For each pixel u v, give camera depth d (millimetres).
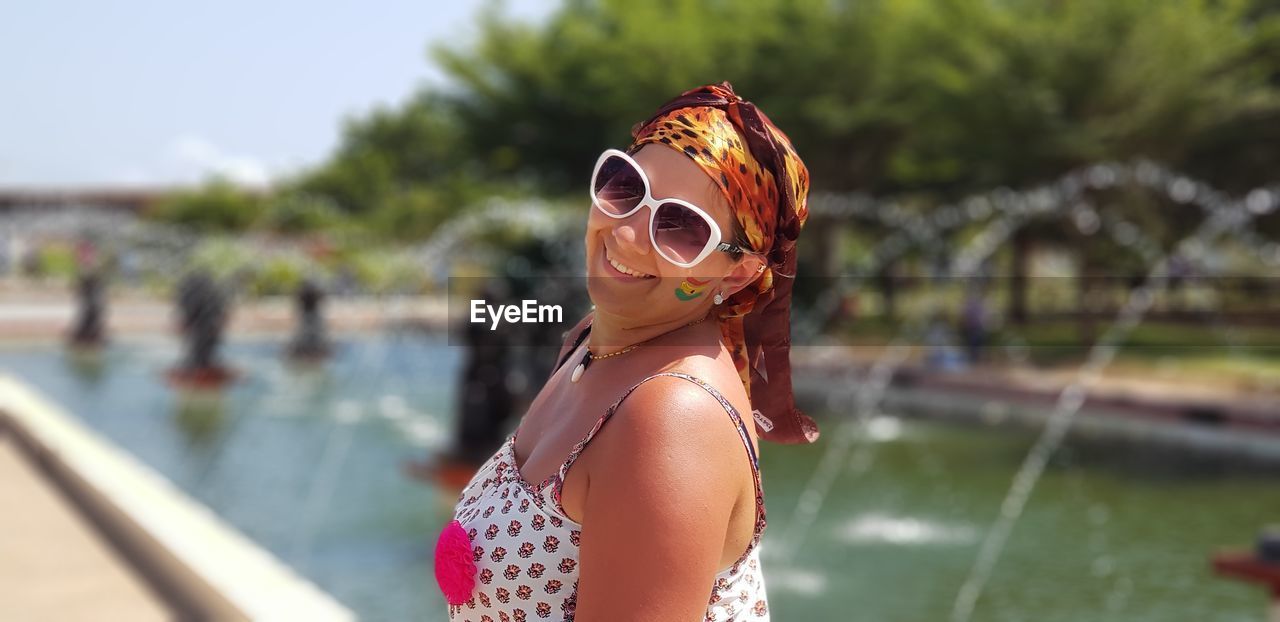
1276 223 20047
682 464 1076
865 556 6578
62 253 33406
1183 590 5934
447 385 15375
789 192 1228
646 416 1101
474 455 7805
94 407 13227
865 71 19609
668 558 1060
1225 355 15711
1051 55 17406
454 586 1255
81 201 52438
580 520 1173
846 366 15789
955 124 19094
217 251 28734
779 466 9734
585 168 22625
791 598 5781
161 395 14258
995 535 7137
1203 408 11086
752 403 1386
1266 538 4242
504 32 22453
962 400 13641
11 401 8602
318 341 18391
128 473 6121
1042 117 17516
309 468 9359
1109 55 17094
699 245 1142
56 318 22297
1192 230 20766
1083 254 20984
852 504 8086
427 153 56500
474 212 29344
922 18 18641
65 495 6246
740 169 1175
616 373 1194
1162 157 18500
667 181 1155
